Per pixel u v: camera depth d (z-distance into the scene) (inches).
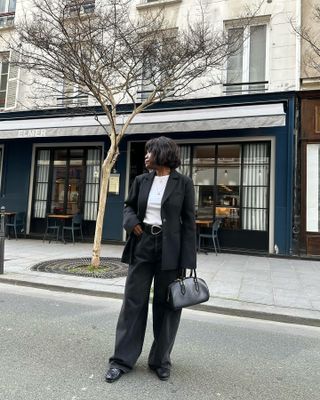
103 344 166.7
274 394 129.0
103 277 297.3
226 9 456.4
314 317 215.6
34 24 443.2
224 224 456.4
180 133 474.6
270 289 277.0
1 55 569.0
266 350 171.2
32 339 169.9
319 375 146.3
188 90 444.1
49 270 318.0
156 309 136.2
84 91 390.9
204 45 344.8
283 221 422.6
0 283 288.7
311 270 352.2
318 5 409.7
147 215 135.3
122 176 495.8
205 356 160.2
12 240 520.7
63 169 544.1
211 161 466.9
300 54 427.8
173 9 476.4
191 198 136.3
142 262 134.0
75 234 527.2
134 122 435.2
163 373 134.3
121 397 120.3
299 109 424.8
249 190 448.1
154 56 340.2
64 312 215.6
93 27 331.3
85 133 459.2
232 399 123.9
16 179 563.5
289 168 421.1
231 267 358.3
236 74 457.4
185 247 133.0
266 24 449.1
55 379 131.3
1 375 133.0
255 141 443.5
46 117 508.7
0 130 503.5
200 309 235.5
